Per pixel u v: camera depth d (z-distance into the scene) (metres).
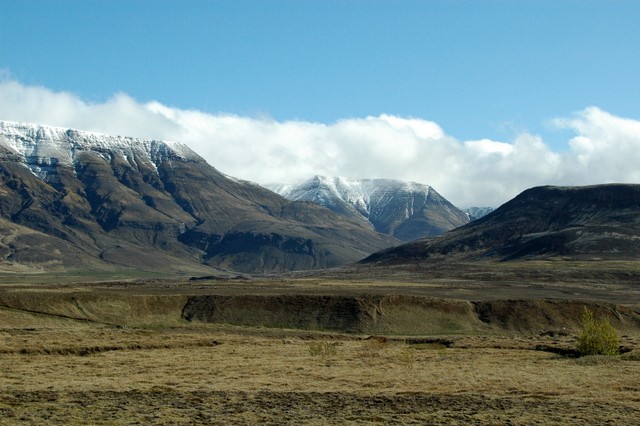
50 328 102.62
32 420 39.06
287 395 49.09
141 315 128.38
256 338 101.25
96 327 115.50
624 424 39.59
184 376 59.59
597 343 78.12
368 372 63.09
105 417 40.44
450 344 98.56
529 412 43.16
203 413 42.22
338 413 42.81
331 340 106.56
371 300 135.00
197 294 146.12
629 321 136.75
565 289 191.62
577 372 62.44
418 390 51.94
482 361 73.12
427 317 132.12
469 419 41.06
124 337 91.62
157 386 52.31
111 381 55.22
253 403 46.00
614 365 68.00
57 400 45.59
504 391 51.50
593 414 42.44
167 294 144.50
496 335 125.50
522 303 138.25
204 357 74.38
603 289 194.25
